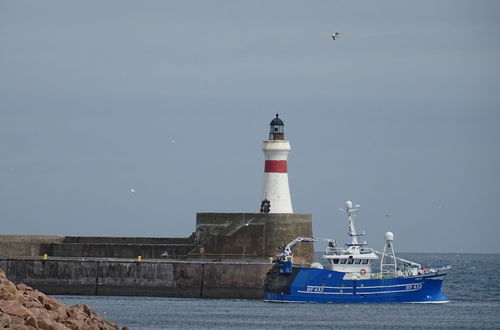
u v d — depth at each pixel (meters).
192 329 183.50
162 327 184.88
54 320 128.75
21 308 126.00
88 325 134.50
